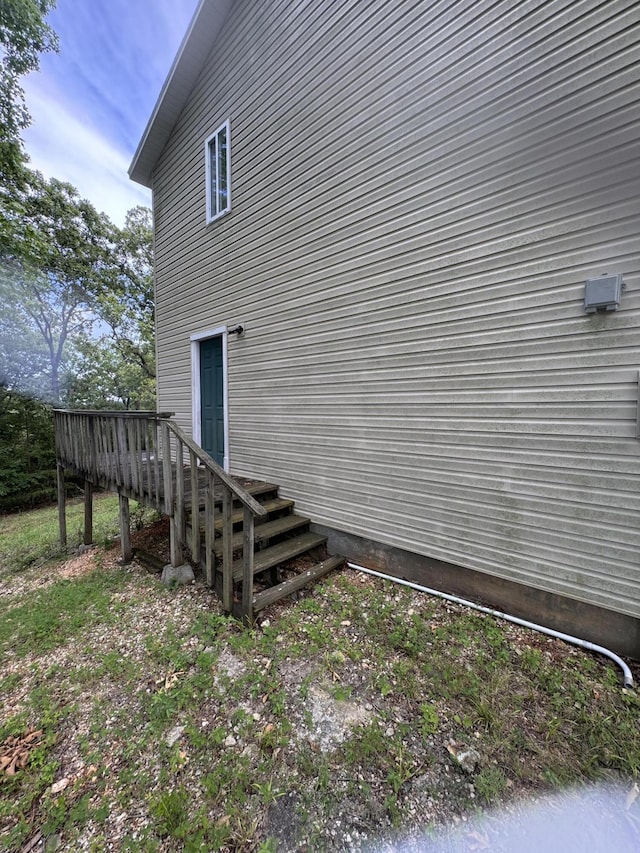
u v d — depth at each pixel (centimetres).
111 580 366
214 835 135
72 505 944
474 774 151
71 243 1332
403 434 305
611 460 210
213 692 202
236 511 369
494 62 238
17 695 219
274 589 281
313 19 350
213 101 490
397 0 284
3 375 997
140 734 182
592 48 203
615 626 213
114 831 141
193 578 345
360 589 303
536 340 232
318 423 376
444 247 270
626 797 140
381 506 324
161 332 652
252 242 444
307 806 145
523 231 233
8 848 138
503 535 254
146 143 599
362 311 328
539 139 224
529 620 246
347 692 195
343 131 332
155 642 252
